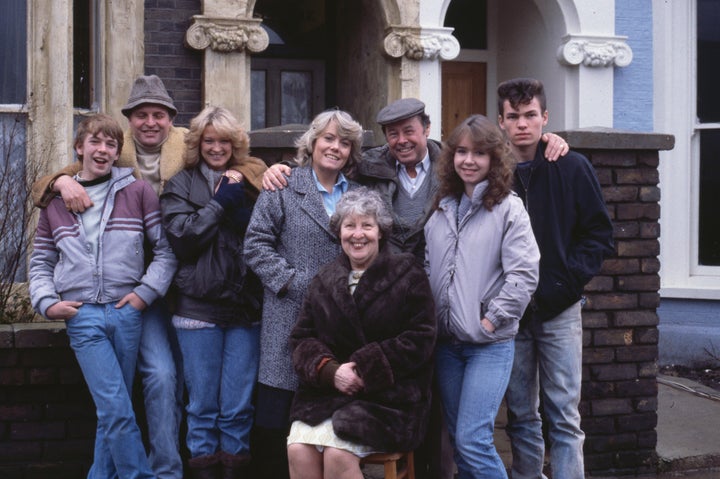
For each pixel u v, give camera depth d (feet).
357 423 16.31
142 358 18.76
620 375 22.91
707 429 25.11
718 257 35.01
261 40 31.40
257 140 21.36
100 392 17.93
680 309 34.30
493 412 17.10
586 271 18.30
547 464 21.85
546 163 18.58
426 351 16.71
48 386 20.74
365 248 17.15
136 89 19.13
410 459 17.39
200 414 18.69
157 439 18.61
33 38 26.03
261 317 18.93
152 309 18.93
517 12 37.24
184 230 18.13
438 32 32.99
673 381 30.30
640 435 23.02
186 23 31.19
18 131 25.99
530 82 18.44
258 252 18.15
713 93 35.14
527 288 16.94
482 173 17.25
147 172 19.24
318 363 16.79
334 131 18.16
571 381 18.56
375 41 33.99
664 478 22.68
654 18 35.22
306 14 39.01
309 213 18.30
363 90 35.63
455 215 17.61
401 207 18.92
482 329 16.97
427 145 19.30
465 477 17.28
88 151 18.15
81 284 18.01
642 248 22.99
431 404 19.33
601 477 22.75
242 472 19.53
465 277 17.20
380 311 16.87
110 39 29.17
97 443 18.78
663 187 34.99
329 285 17.19
